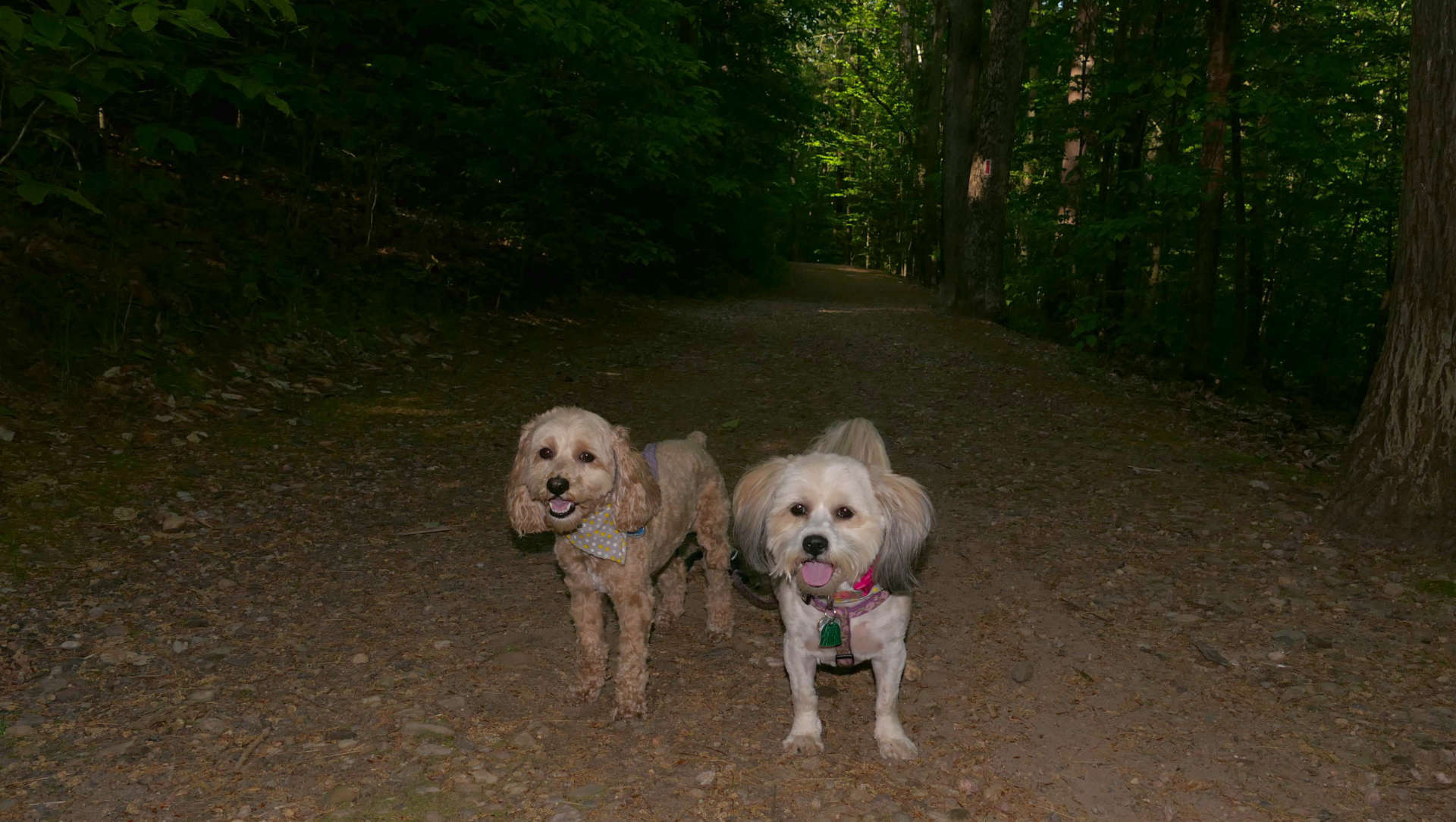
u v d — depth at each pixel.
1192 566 5.70
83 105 8.08
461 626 4.79
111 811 3.10
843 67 44.62
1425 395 5.76
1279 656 4.46
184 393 7.85
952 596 5.34
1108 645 4.66
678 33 22.48
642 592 4.00
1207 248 13.36
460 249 14.40
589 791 3.35
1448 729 3.74
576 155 14.21
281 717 3.79
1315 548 5.86
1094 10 17.61
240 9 5.23
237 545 5.61
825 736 3.81
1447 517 5.67
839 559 3.30
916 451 8.67
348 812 3.16
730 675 4.45
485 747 3.63
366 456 7.53
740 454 8.41
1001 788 3.41
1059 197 19.73
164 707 3.80
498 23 11.98
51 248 8.41
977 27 21.22
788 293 28.48
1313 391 16.09
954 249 21.98
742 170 25.77
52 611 4.54
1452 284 5.62
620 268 21.41
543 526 3.95
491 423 8.87
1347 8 15.02
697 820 3.19
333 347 10.14
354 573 5.40
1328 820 3.19
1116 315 17.06
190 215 10.75
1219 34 12.36
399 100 11.33
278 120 13.67
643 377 11.64
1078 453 8.51
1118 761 3.58
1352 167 16.08
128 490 6.06
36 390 7.06
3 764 3.33
